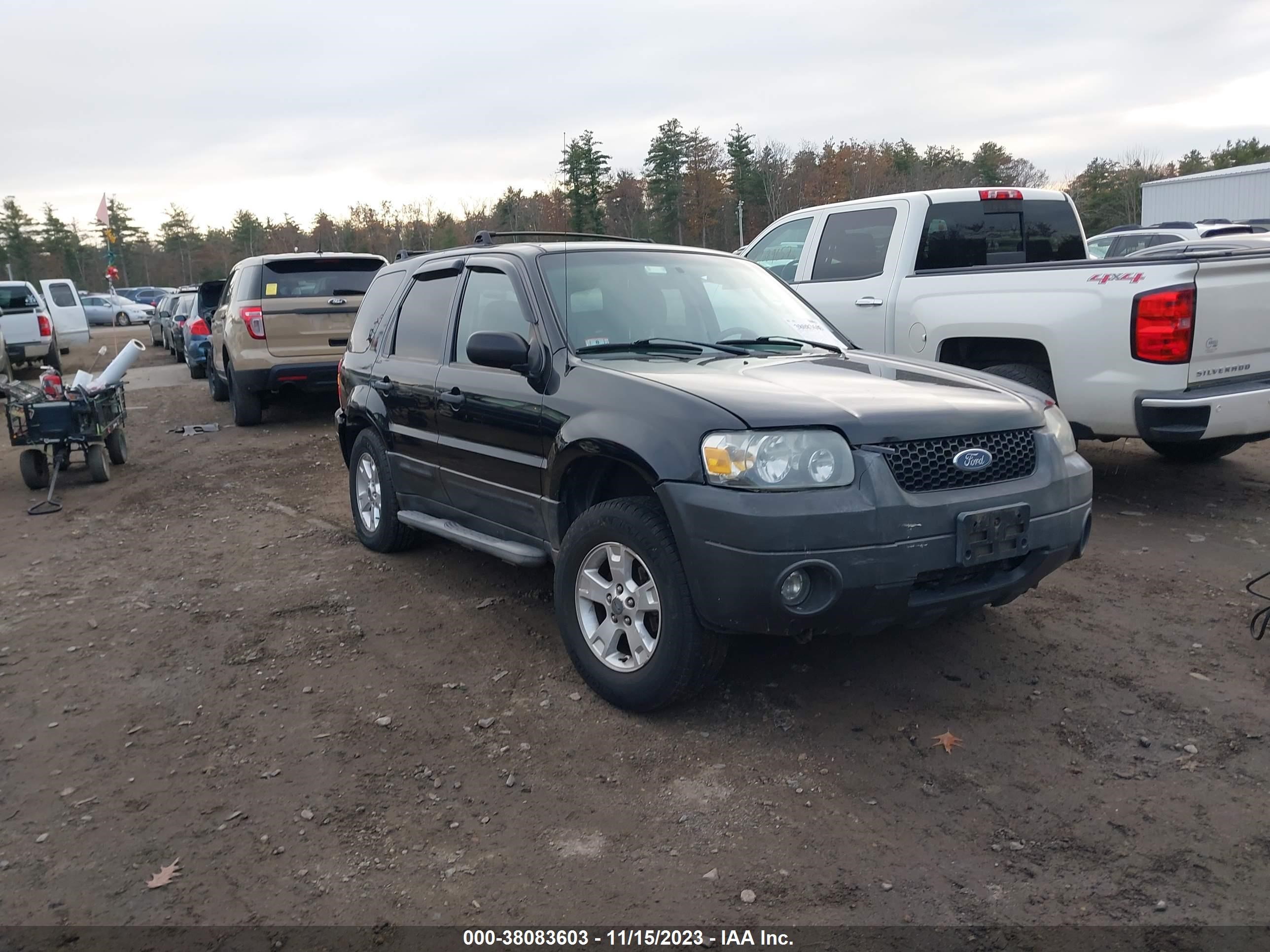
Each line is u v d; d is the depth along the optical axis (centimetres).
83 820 325
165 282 9519
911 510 334
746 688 401
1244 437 605
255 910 277
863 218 772
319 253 1175
